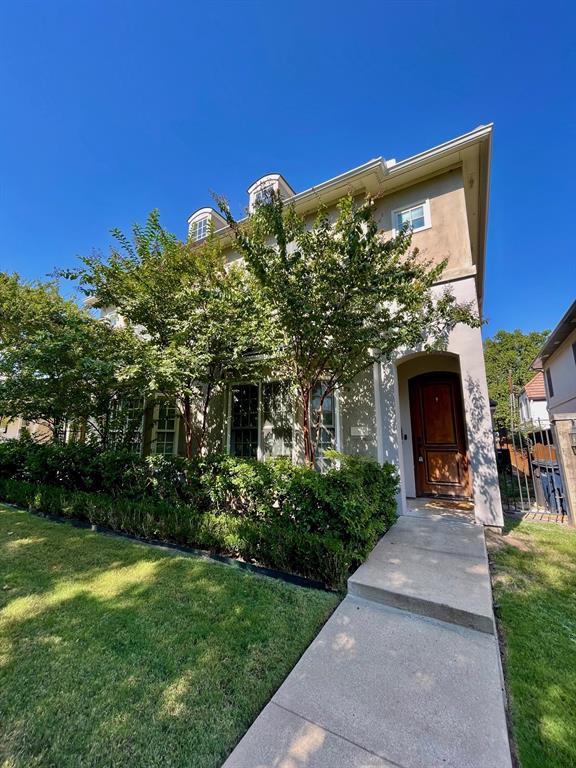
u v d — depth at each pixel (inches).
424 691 82.7
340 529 151.6
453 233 255.1
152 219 264.2
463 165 259.0
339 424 267.9
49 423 326.0
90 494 238.1
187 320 242.2
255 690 84.5
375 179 273.1
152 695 82.8
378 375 258.5
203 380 263.4
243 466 189.9
